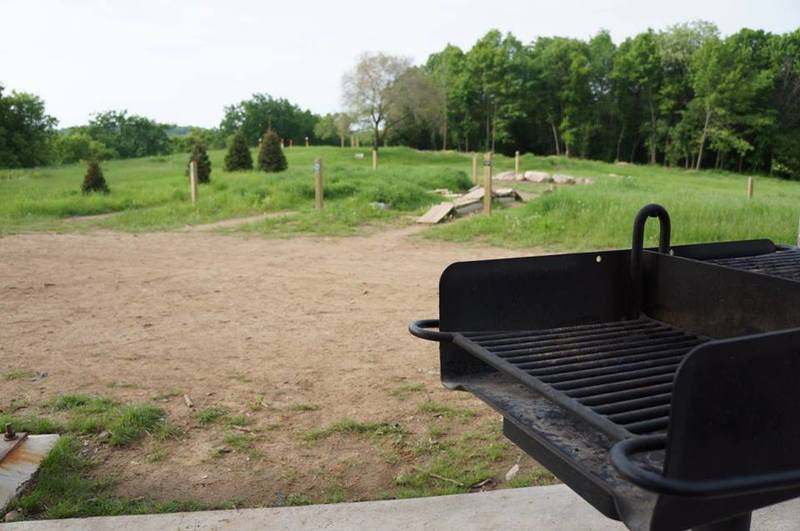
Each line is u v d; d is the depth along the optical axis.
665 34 75.94
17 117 61.44
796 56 68.50
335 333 6.01
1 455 3.24
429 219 14.41
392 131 73.94
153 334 5.96
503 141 78.25
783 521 2.60
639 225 2.21
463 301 2.01
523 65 78.69
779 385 1.21
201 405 4.25
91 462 3.43
